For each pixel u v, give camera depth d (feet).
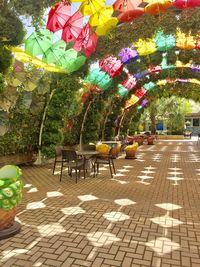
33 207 17.03
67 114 37.58
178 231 13.25
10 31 15.88
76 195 20.04
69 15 23.08
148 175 28.37
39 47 24.41
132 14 25.35
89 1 21.94
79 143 47.80
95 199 18.95
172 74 53.52
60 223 14.29
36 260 10.52
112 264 10.21
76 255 10.89
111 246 11.65
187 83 65.98
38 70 28.71
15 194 12.79
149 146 70.95
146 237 12.55
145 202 18.21
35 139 36.58
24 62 25.85
